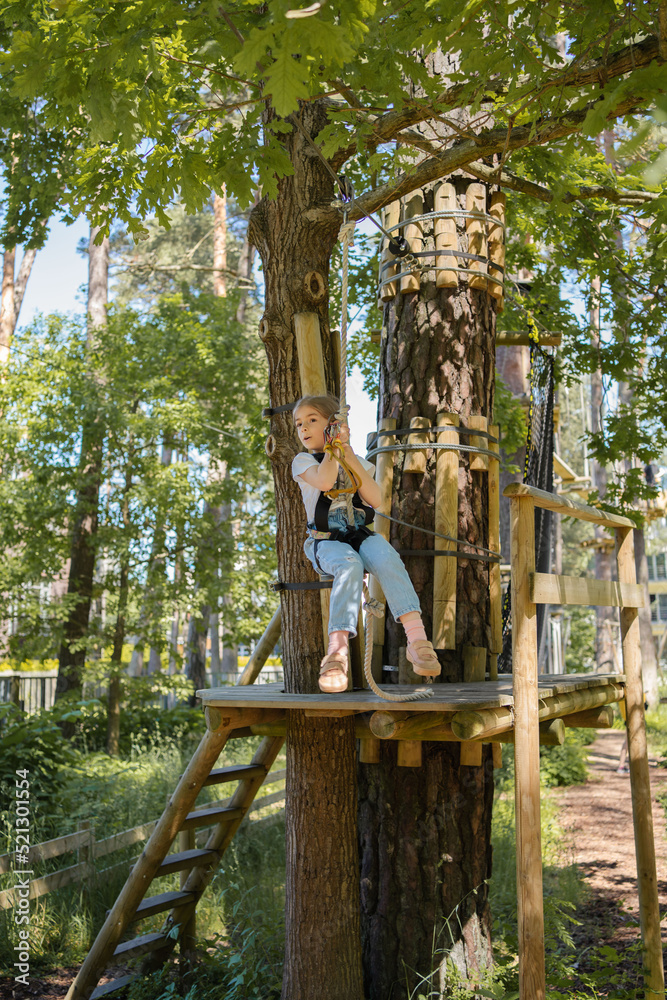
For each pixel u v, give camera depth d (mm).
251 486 15648
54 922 6617
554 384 9008
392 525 5359
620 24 3547
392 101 4059
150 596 13727
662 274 7797
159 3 3301
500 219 5723
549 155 5781
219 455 15094
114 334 14578
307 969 4473
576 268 8734
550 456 8422
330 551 3889
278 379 4848
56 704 12742
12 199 8672
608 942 6422
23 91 3674
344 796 4621
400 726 3584
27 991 5723
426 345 5500
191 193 4250
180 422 13703
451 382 5465
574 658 28219
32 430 13516
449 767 5129
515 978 4906
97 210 4652
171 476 13547
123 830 8414
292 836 4637
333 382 4969
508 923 6238
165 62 3840
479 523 5398
